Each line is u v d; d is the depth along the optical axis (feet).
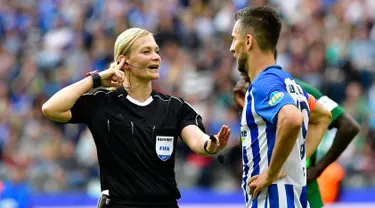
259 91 54.60
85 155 133.80
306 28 165.99
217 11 172.45
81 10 177.47
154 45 59.72
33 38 174.50
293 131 52.47
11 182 128.47
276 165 53.47
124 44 59.31
